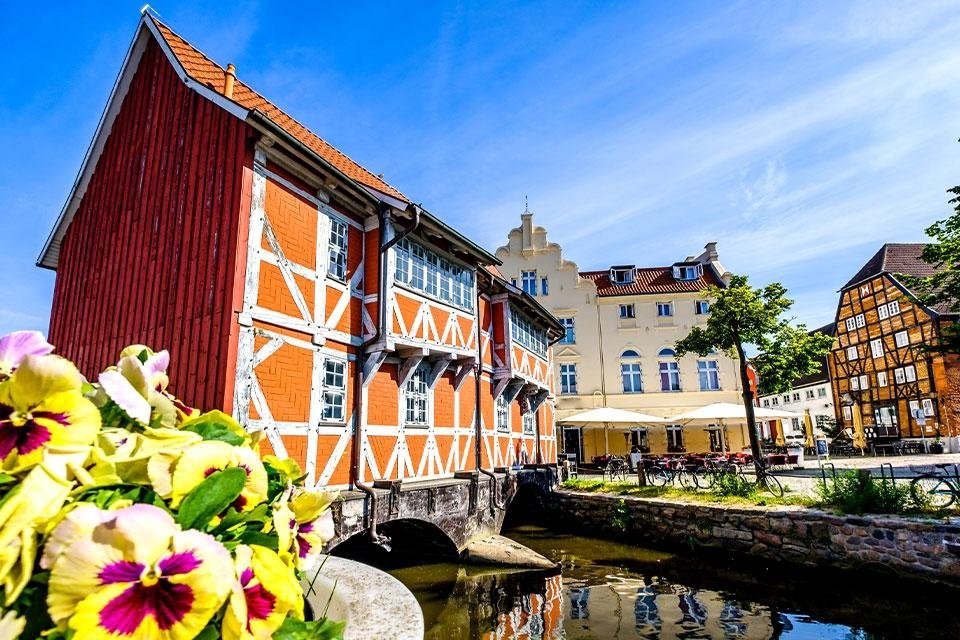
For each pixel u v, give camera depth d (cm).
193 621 86
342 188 900
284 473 163
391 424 970
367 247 962
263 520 128
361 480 861
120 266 931
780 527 1076
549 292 2912
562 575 1017
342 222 921
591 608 830
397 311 952
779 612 809
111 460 106
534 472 1574
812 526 1033
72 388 105
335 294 876
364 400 897
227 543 114
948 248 1187
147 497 110
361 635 183
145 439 116
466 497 1094
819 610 816
